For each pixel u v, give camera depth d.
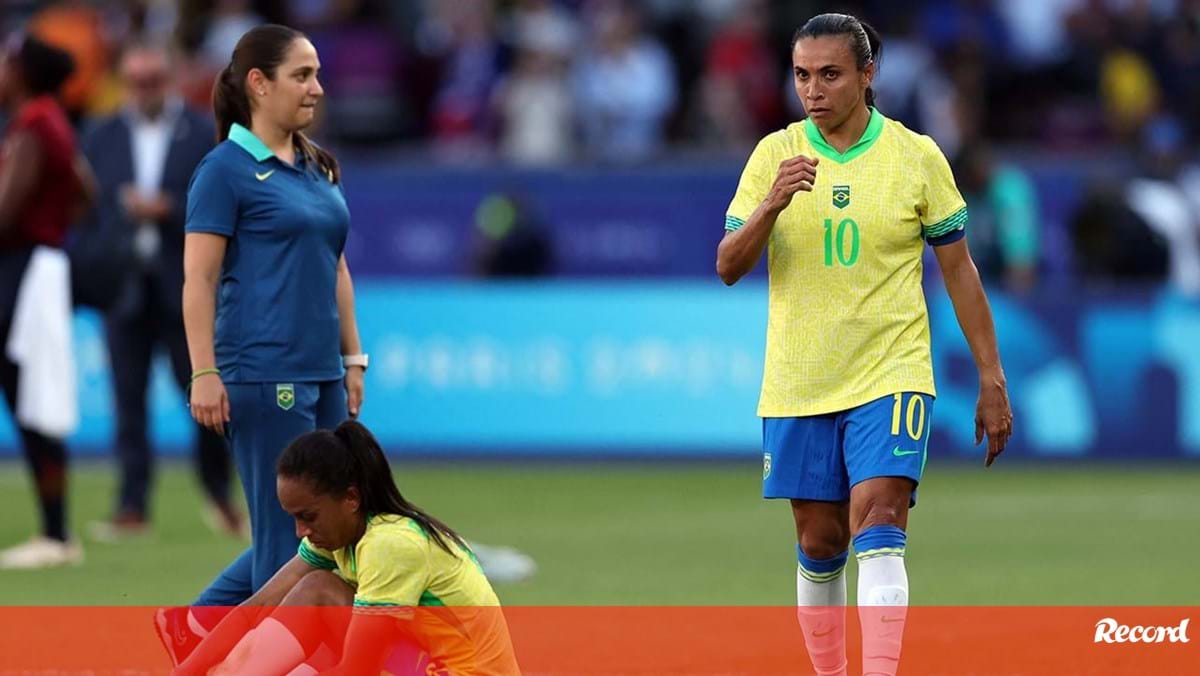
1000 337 55.22
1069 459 55.00
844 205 23.39
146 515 42.38
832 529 23.92
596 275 61.44
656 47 68.75
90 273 41.75
